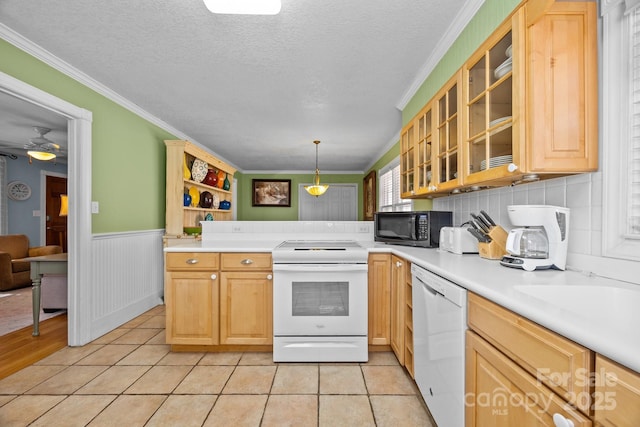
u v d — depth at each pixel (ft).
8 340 8.34
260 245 8.11
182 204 12.30
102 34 6.54
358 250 7.19
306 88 9.28
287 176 25.18
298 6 5.63
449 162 6.10
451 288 4.08
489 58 4.67
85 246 8.14
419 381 5.46
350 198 25.25
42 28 6.32
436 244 7.72
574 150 3.92
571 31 3.87
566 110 3.90
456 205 8.08
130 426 4.95
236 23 6.15
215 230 9.62
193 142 15.83
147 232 11.26
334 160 20.77
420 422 5.07
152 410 5.35
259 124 12.89
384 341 7.48
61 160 19.11
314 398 5.71
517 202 5.60
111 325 9.14
